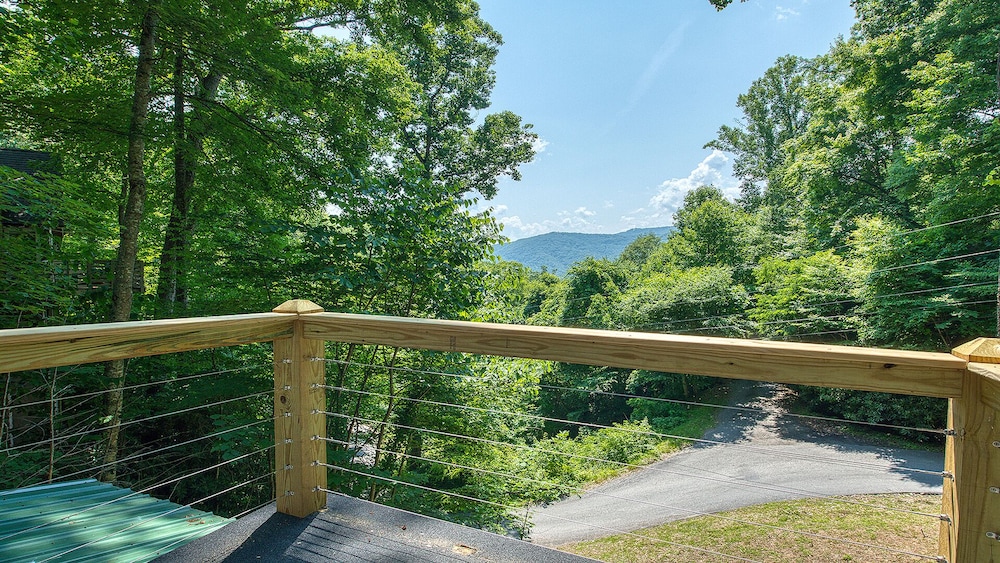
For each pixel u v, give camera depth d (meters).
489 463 6.12
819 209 15.68
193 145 6.71
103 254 6.88
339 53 8.81
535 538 7.12
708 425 13.45
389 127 8.48
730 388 16.17
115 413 4.64
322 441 2.04
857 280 12.16
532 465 7.21
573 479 9.62
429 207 5.20
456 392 5.67
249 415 4.94
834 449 10.87
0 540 1.72
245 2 5.68
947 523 1.16
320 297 5.00
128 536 1.83
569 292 24.08
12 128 5.50
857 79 14.05
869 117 14.10
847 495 8.02
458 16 8.94
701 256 25.11
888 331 11.37
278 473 2.01
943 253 10.49
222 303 5.53
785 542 6.21
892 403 11.38
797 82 28.28
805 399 14.12
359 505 2.06
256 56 6.15
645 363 1.37
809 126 16.36
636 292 18.70
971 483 1.09
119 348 1.37
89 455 4.48
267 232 4.78
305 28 8.51
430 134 19.34
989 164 9.42
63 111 5.49
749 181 32.91
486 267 6.00
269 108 8.03
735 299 16.66
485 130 20.84
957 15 10.91
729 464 10.36
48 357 1.22
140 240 8.20
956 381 1.10
